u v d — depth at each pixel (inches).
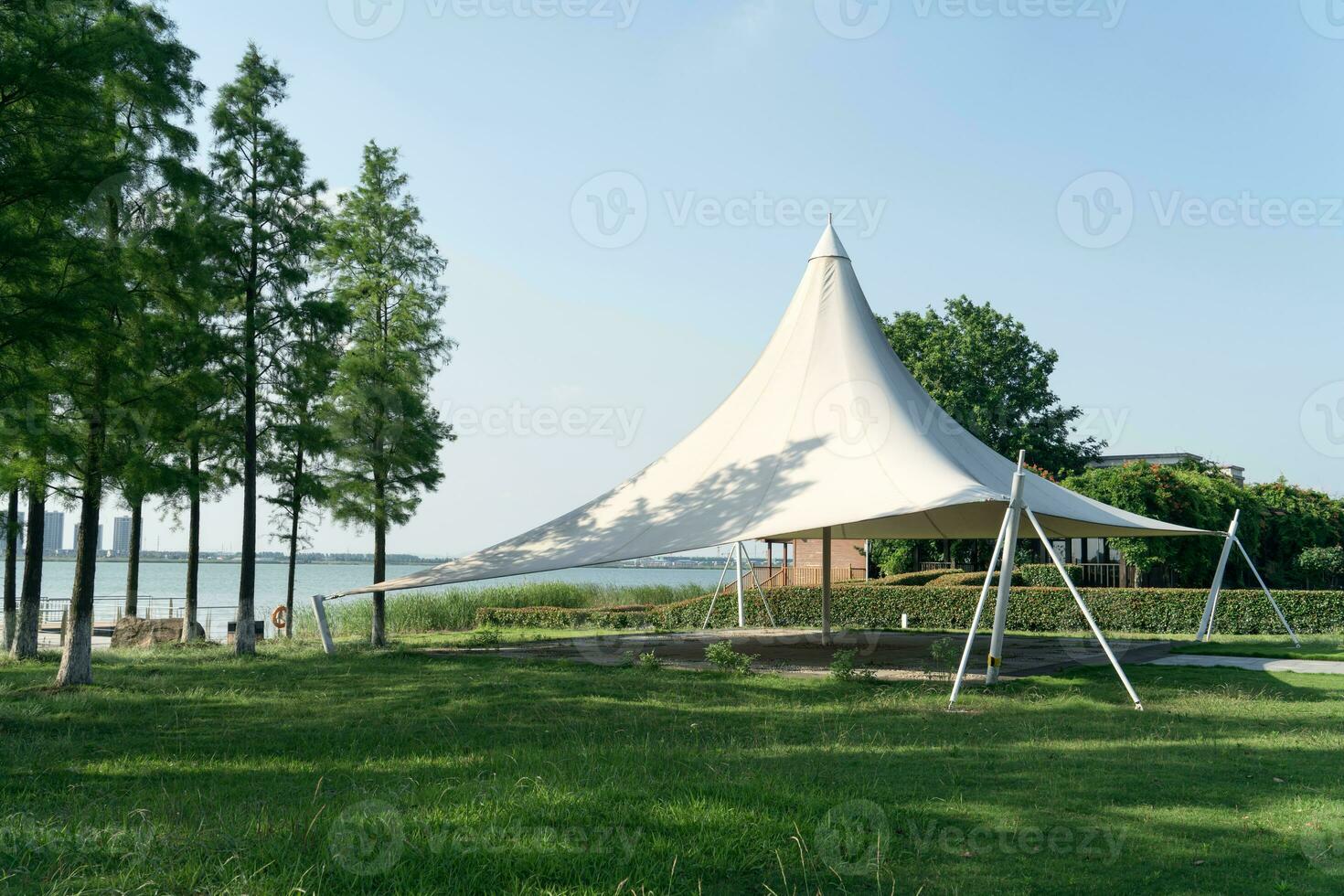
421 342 765.9
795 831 196.5
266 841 184.9
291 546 829.2
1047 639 777.6
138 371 505.7
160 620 768.3
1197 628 850.8
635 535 560.7
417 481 760.3
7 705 408.2
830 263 702.5
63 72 404.5
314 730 347.6
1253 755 289.9
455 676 522.0
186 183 540.1
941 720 370.6
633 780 243.1
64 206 415.5
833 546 1373.0
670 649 684.1
